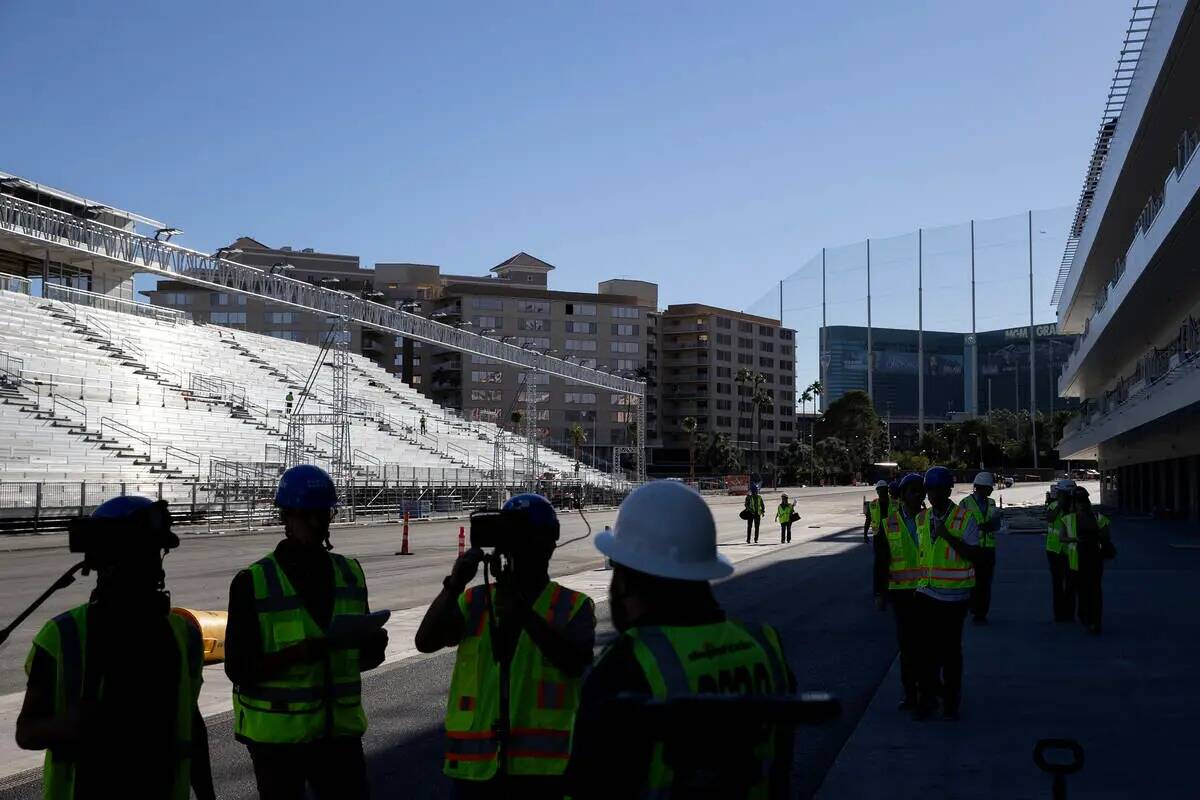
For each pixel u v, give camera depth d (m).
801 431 187.88
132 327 57.78
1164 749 7.80
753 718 2.19
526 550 4.27
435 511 53.38
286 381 64.12
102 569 3.62
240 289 42.22
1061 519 14.50
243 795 6.90
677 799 2.34
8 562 26.00
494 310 140.25
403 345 140.62
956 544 8.89
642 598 2.69
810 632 14.63
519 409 138.00
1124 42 33.69
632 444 145.12
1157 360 36.41
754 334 167.75
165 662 3.66
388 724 9.10
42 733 3.47
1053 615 15.56
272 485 44.19
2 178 45.53
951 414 195.75
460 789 4.20
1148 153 38.19
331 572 4.61
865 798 6.77
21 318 49.84
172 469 42.72
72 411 43.91
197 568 24.55
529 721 4.15
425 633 4.31
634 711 2.23
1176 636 13.42
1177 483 50.34
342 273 144.12
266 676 4.38
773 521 52.91
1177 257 33.19
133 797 3.52
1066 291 70.56
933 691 9.09
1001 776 7.18
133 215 59.16
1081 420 62.50
